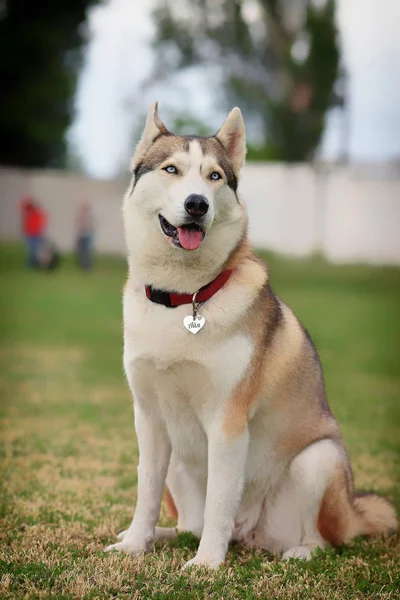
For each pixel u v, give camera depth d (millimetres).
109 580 3436
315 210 29453
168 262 3857
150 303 3900
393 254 29031
